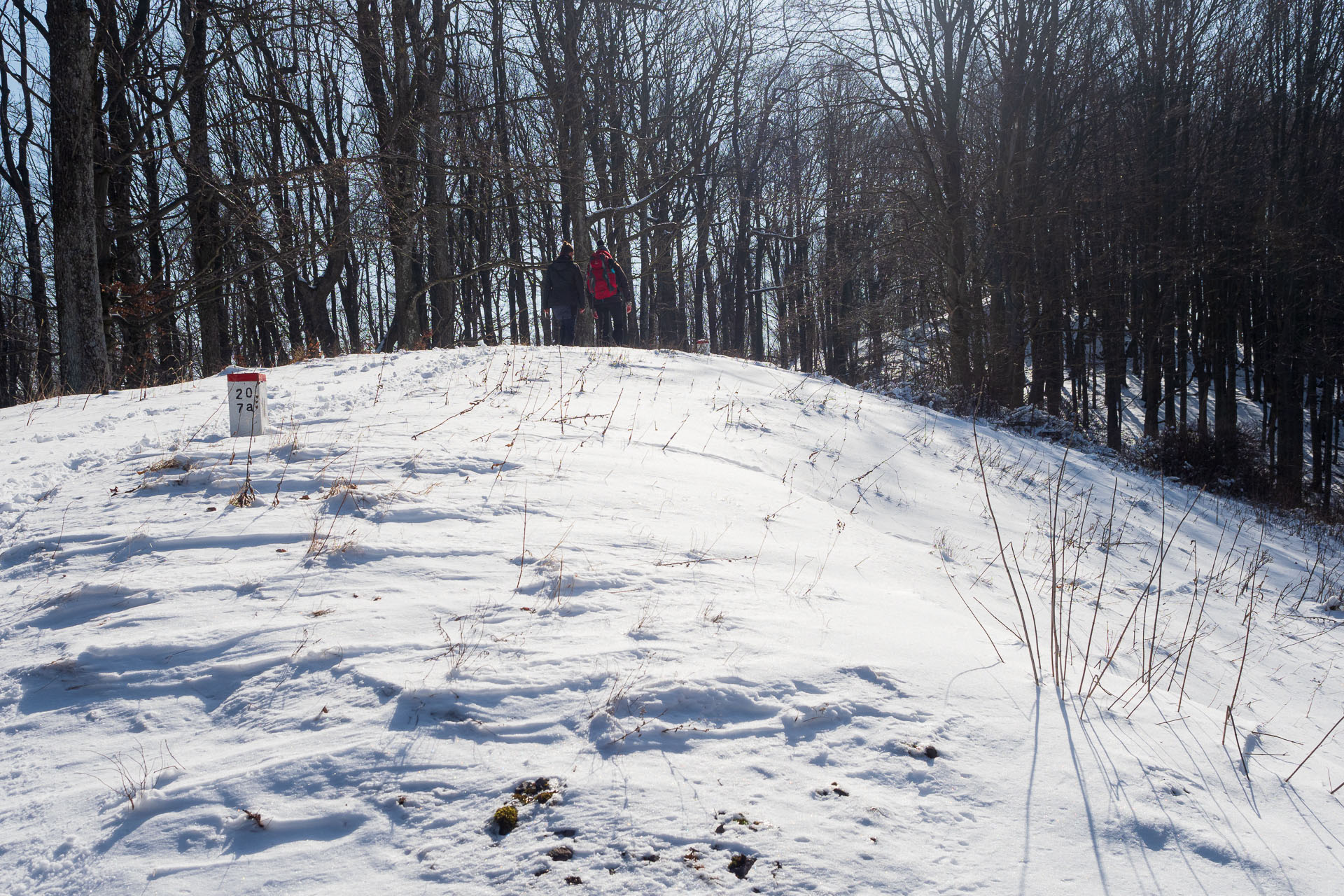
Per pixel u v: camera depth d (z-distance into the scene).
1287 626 6.45
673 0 26.39
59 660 3.09
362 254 23.27
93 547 4.05
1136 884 2.17
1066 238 22.91
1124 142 25.31
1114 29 24.95
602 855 2.20
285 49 16.77
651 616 3.55
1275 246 23.42
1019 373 21.20
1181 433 20.61
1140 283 26.02
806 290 28.09
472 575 3.87
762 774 2.55
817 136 28.42
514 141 26.55
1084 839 2.34
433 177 18.77
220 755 2.61
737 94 27.09
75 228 11.47
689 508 5.24
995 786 2.56
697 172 29.12
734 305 38.56
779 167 33.56
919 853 2.24
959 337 19.66
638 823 2.31
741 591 3.97
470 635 3.31
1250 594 7.33
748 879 2.12
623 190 22.59
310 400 7.41
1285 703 4.75
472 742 2.65
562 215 30.94
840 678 3.12
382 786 2.46
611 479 5.56
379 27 17.67
